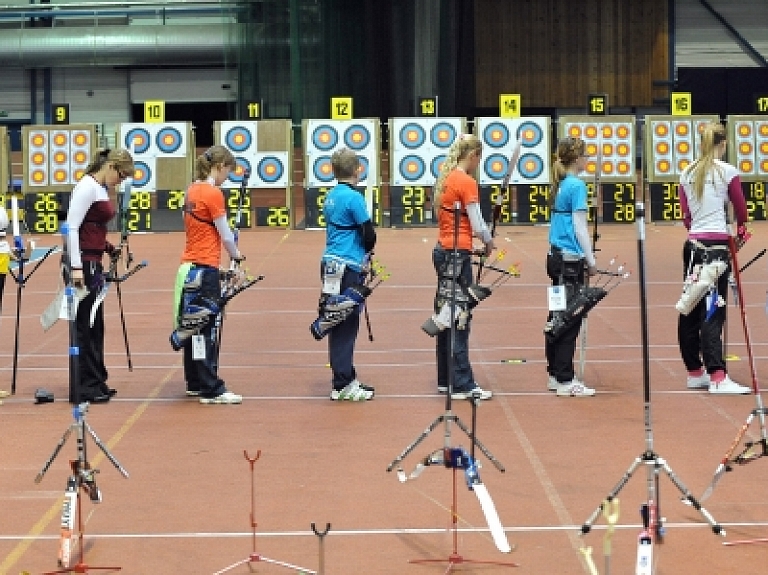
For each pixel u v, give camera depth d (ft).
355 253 79.30
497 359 94.63
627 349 97.50
